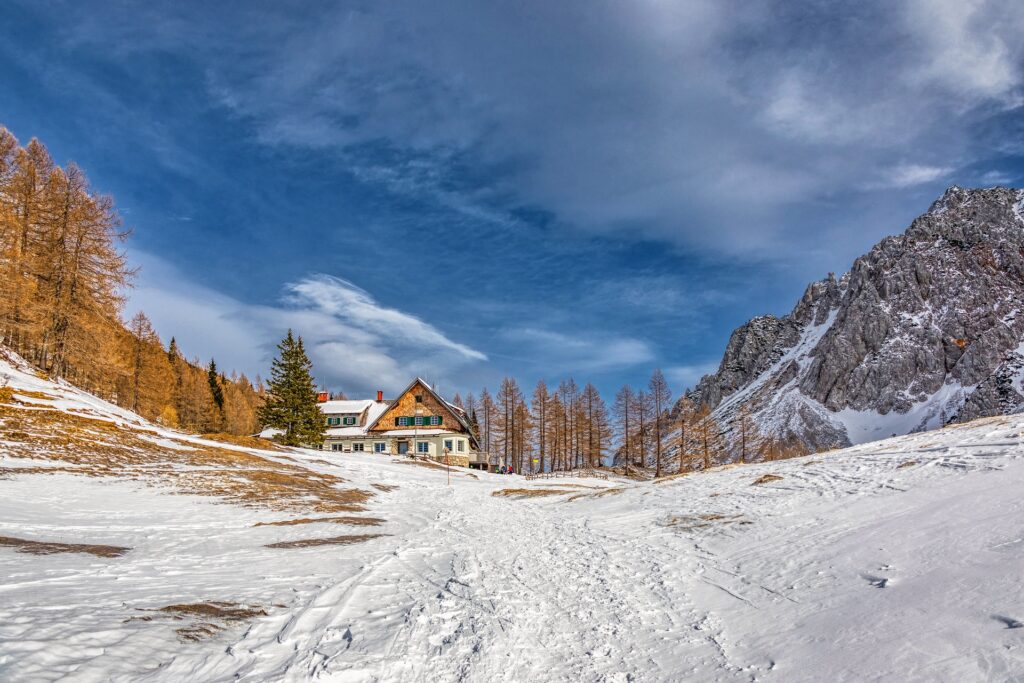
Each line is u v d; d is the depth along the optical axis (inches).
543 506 962.1
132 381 2363.4
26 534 466.0
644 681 216.1
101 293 1556.3
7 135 1498.5
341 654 240.1
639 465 3097.9
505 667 230.7
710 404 6609.3
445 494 1226.0
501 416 3058.6
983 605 229.9
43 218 1475.1
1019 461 502.6
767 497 634.2
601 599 342.3
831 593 300.7
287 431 2117.4
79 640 229.5
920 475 557.9
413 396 2524.6
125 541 482.0
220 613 293.7
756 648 245.0
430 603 330.3
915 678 185.8
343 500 907.4
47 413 1098.1
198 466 1013.8
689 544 494.6
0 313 1350.9
